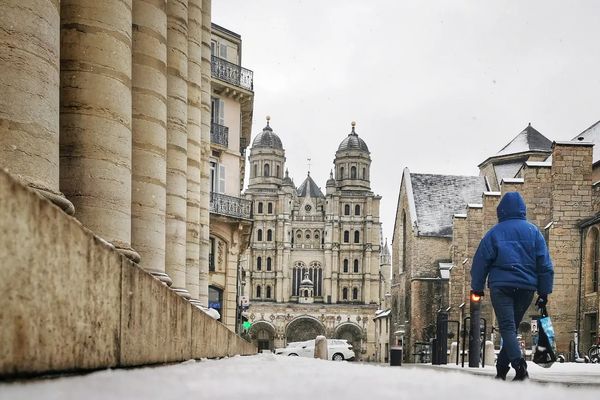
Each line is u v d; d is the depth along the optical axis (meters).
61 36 7.88
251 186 152.38
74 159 7.77
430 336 65.06
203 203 19.83
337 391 3.75
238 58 48.16
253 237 148.50
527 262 8.07
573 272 39.44
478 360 21.62
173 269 13.46
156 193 10.66
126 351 5.36
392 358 24.52
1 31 5.11
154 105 10.71
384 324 99.75
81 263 4.26
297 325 146.62
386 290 190.38
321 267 150.38
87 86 7.84
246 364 8.20
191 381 4.13
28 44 5.23
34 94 5.27
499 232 8.20
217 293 44.22
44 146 5.34
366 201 150.25
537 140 72.12
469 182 72.44
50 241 3.75
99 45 7.91
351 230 149.88
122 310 5.23
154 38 10.78
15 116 5.14
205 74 19.83
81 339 4.27
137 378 4.06
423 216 68.44
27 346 3.50
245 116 48.91
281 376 5.05
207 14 19.78
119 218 7.98
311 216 151.62
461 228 57.78
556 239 39.66
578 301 39.12
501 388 4.55
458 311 56.59
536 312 44.38
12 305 3.33
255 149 153.50
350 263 148.62
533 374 11.98
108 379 3.85
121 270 5.16
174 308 7.67
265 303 144.25
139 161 10.55
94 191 7.79
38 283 3.60
